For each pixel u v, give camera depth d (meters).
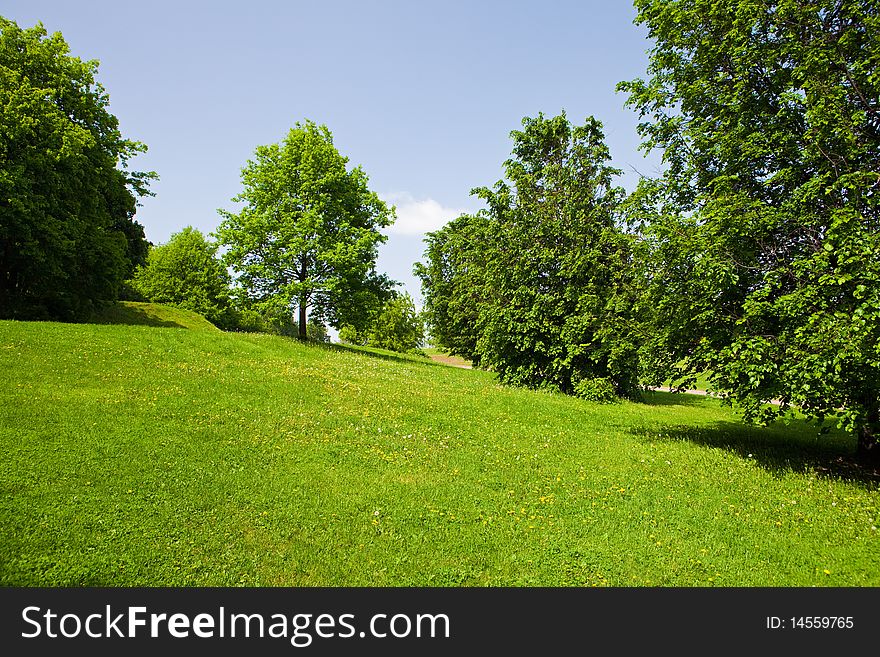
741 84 10.75
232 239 27.03
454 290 38.62
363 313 28.95
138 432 9.52
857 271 8.08
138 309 31.42
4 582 5.24
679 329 10.91
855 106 9.60
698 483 9.77
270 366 17.08
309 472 8.77
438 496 8.38
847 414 8.80
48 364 13.09
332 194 28.33
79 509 6.67
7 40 21.50
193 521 6.77
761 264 10.19
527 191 22.28
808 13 9.85
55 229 20.47
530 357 22.27
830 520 8.20
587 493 9.05
